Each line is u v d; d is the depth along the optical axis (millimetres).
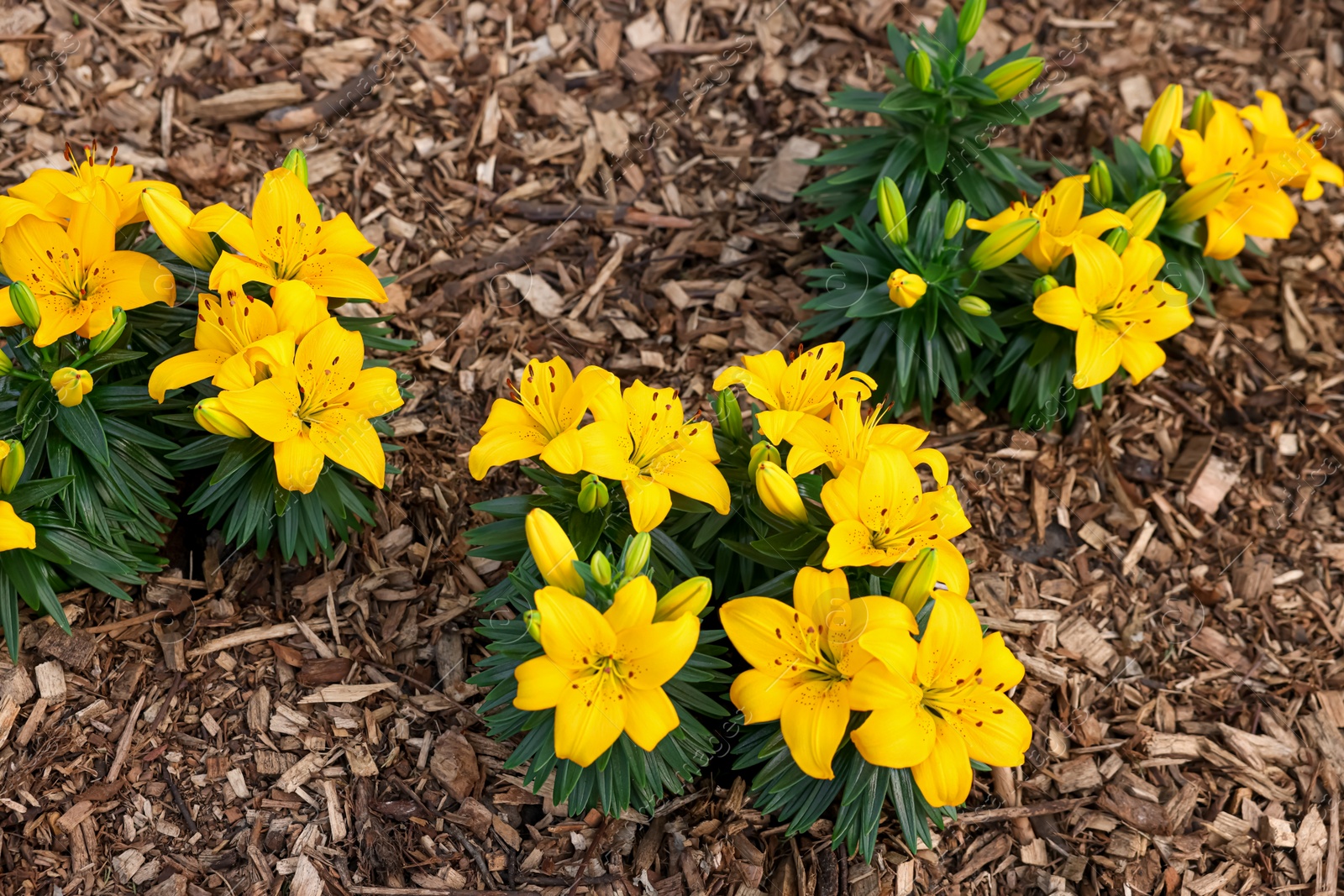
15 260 1685
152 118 2037
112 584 1728
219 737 1746
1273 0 2266
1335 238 2131
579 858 1727
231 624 1791
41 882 1683
